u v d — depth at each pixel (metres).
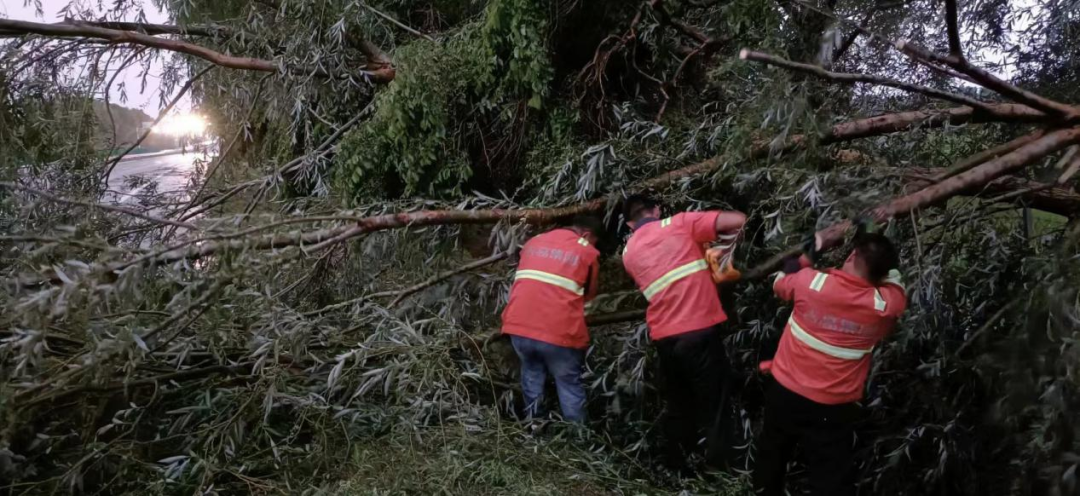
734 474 3.01
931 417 2.95
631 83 4.47
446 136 4.36
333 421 2.99
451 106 4.34
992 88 2.33
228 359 3.26
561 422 3.15
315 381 3.26
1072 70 3.28
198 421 3.09
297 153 5.22
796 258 2.69
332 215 3.22
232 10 5.07
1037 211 3.49
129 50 4.51
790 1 2.85
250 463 2.77
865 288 2.46
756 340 3.30
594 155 3.56
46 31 3.71
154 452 2.94
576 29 4.31
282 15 4.71
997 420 2.60
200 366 3.23
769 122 2.71
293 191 5.12
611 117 4.30
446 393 3.12
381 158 4.35
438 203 3.84
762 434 2.80
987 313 2.93
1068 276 2.27
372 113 4.65
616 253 3.98
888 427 3.00
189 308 2.75
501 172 4.68
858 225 2.52
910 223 2.90
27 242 2.73
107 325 2.68
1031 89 3.28
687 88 4.22
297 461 2.81
